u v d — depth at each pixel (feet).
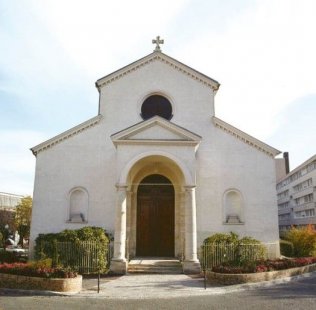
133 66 81.30
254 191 75.56
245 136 77.15
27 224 158.20
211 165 76.59
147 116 80.23
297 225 238.89
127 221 73.97
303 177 224.94
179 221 75.97
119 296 45.39
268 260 62.08
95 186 75.77
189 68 80.84
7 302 41.32
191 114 79.36
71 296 45.73
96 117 78.07
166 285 52.54
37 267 50.47
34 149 76.02
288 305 40.27
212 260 66.85
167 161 71.97
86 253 64.90
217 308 39.01
